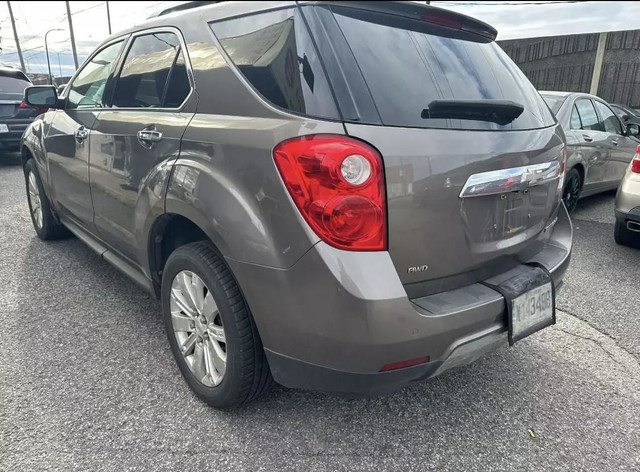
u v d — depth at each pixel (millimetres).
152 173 2279
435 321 1704
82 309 3166
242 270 1814
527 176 2049
